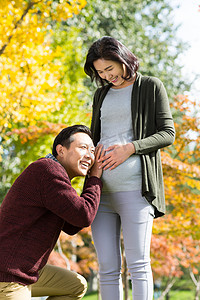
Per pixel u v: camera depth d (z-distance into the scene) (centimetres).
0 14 588
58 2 594
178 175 611
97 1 1166
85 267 1077
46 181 214
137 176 244
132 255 239
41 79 623
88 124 888
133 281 237
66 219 216
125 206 243
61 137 241
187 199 655
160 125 253
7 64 608
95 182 238
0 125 637
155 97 256
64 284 250
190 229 663
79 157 237
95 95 281
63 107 864
